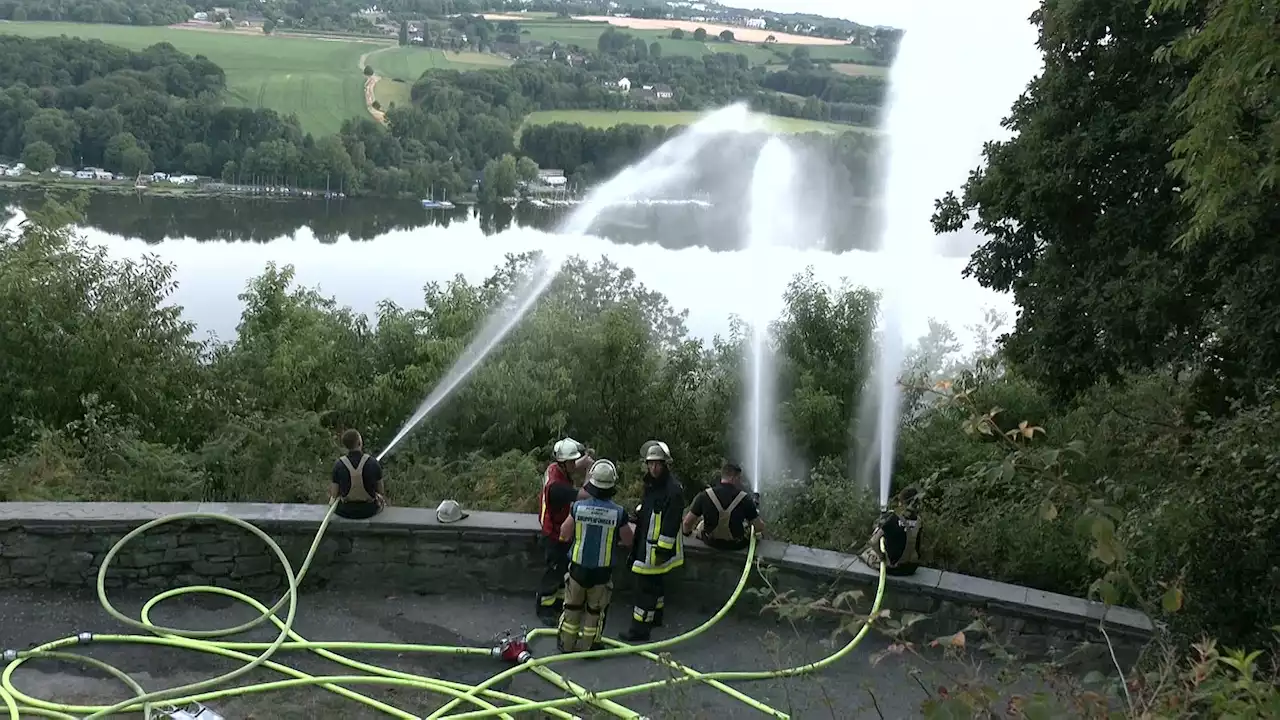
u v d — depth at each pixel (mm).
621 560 7910
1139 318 9430
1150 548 6488
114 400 13383
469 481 11531
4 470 9344
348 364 16219
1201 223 6844
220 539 7465
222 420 13867
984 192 11477
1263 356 8344
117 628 6871
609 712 6000
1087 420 11938
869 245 22328
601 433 15273
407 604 7586
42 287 13211
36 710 5738
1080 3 10242
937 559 8578
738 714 6305
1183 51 6566
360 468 7641
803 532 9906
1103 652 6855
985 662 6930
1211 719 3799
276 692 6258
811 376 15430
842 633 7348
